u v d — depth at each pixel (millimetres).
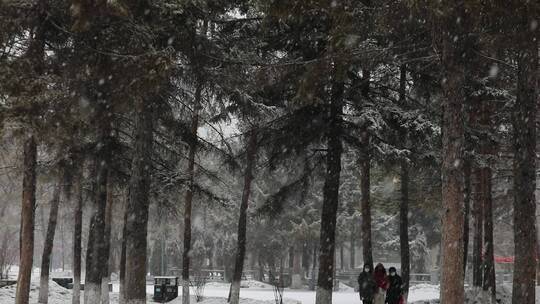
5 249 36688
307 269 49688
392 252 54062
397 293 15945
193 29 12930
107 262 20984
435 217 43094
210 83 14469
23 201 11430
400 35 11664
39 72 10812
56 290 26547
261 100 16953
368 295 15602
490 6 9227
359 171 21344
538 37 10094
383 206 26016
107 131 15531
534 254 10766
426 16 9922
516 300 10680
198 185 17625
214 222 46781
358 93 15859
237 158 18156
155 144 17438
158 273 53969
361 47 11727
